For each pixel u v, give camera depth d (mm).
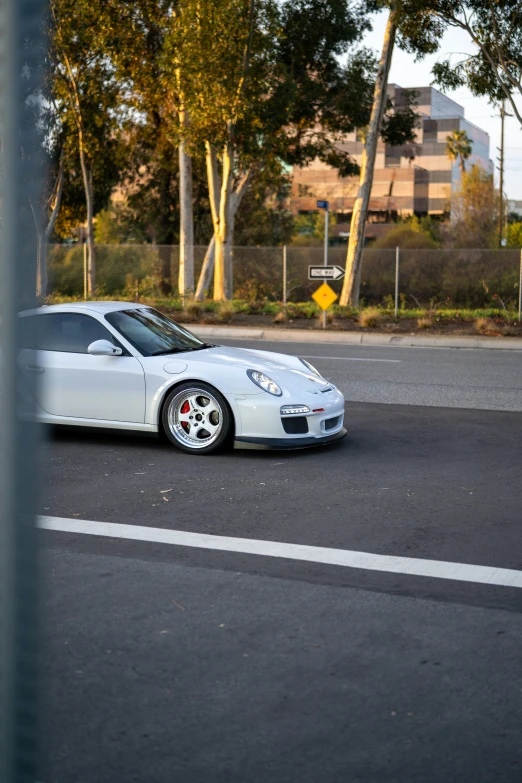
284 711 3043
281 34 24250
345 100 29797
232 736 2865
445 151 68125
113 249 37219
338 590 4320
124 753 2754
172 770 2654
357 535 5301
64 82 27641
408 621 3916
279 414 7367
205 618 3934
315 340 19422
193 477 6797
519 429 8945
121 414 7684
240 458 7480
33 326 900
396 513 5824
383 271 40719
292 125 31625
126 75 27812
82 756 2732
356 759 2719
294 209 67625
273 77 25656
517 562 4801
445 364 14617
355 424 9172
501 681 3297
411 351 16875
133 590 4289
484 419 9516
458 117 71562
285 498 6195
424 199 68500
